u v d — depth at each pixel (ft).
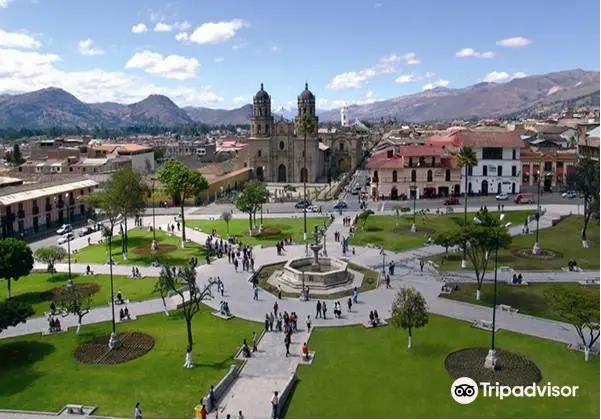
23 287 218.18
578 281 211.20
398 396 124.36
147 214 390.42
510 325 167.22
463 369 137.18
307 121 406.00
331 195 447.83
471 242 193.47
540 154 454.81
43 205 341.62
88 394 127.95
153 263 252.01
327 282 210.38
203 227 338.34
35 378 136.98
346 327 169.48
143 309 189.98
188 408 120.88
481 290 203.00
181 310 188.03
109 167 506.48
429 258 250.78
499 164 423.64
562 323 168.55
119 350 153.69
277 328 168.25
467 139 427.74
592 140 425.28
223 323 175.32
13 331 170.30
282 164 556.92
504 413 115.34
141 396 126.82
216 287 213.66
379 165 419.74
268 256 262.67
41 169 500.33
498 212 351.25
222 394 127.34
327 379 134.21
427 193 422.00
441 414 115.65
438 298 194.90
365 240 288.71
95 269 245.24
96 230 337.31
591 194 261.03
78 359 148.05
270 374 137.80
